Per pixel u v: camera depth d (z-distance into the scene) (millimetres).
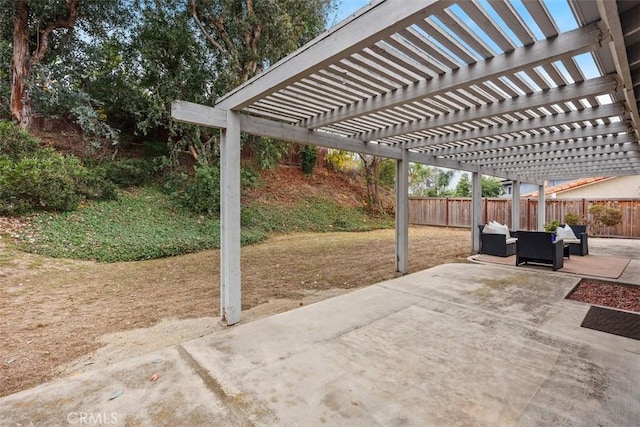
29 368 2582
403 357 2605
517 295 4328
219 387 2189
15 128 8195
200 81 10445
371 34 2240
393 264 6871
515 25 2285
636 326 3221
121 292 4676
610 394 2076
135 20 10281
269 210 12750
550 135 5309
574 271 5730
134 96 10656
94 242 6980
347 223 13727
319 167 18062
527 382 2223
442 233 13070
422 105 3947
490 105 3869
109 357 2773
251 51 10016
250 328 3252
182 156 12500
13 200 7168
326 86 3338
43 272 5410
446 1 1911
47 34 9633
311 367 2453
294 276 5785
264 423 1826
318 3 10875
